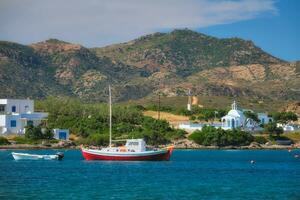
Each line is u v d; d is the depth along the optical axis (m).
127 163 164.88
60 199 90.75
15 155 180.12
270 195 98.69
